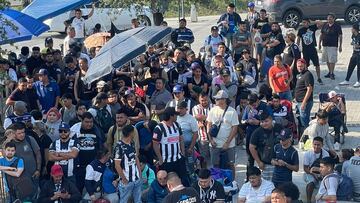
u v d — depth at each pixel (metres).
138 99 18.05
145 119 17.61
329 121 19.30
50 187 15.36
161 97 19.34
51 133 17.23
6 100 19.77
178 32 26.62
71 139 16.03
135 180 15.43
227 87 19.61
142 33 21.00
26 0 32.59
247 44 26.12
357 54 25.19
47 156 16.23
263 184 14.58
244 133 19.28
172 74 20.78
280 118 19.28
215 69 21.39
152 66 20.58
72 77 21.20
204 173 14.35
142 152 16.56
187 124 16.84
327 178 15.38
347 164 16.09
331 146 17.89
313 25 25.66
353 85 25.66
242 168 18.70
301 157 18.09
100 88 19.34
